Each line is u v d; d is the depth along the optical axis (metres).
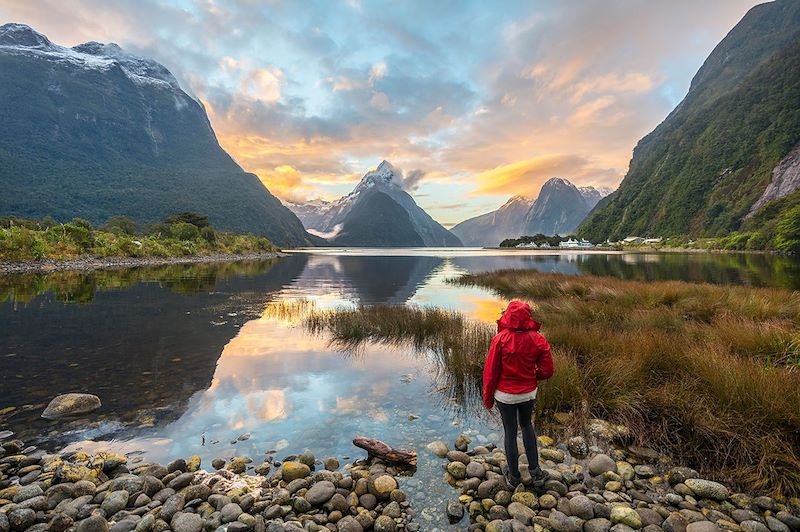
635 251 110.12
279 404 6.00
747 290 13.04
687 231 137.25
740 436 4.31
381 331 10.93
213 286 23.27
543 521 3.38
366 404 6.02
